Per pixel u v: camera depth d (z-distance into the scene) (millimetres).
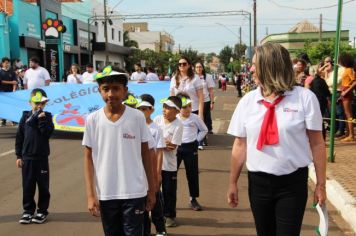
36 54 28688
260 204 3279
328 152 9070
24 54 26844
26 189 5633
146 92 12336
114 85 3574
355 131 12406
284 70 3193
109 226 3766
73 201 6551
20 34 26500
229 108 21875
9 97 12750
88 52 39656
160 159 5012
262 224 3338
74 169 8531
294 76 3250
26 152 5617
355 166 7969
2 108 12664
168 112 5379
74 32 37125
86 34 40031
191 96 7914
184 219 5766
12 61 23500
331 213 5957
